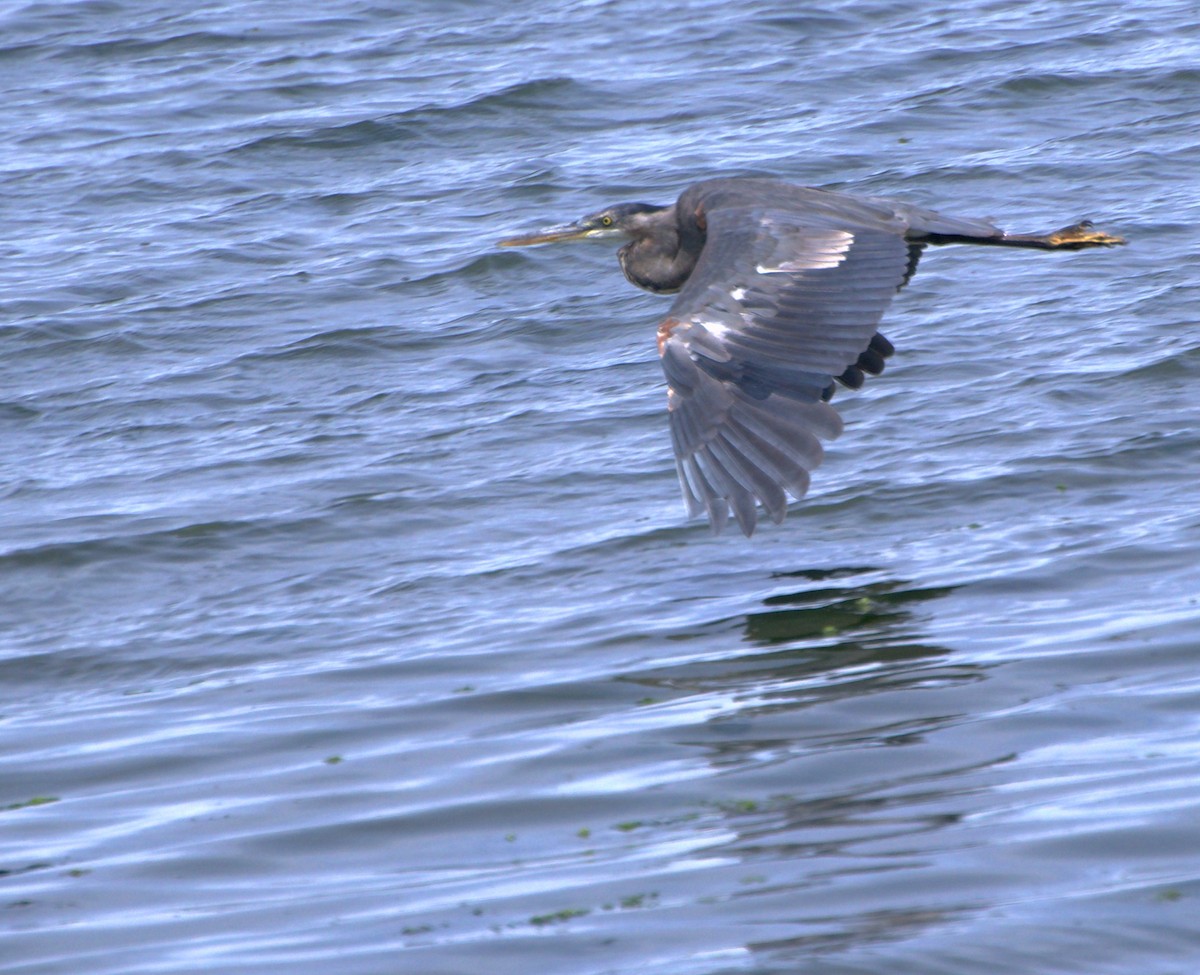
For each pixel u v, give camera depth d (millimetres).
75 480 15727
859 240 9469
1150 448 13992
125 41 29266
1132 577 11609
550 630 11734
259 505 14742
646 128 23812
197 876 8477
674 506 13969
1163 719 9305
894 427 15070
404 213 21828
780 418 8594
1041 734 9266
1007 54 25328
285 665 11664
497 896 7934
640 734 9773
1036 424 14750
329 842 8742
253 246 21172
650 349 17719
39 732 10898
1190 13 26547
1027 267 18656
